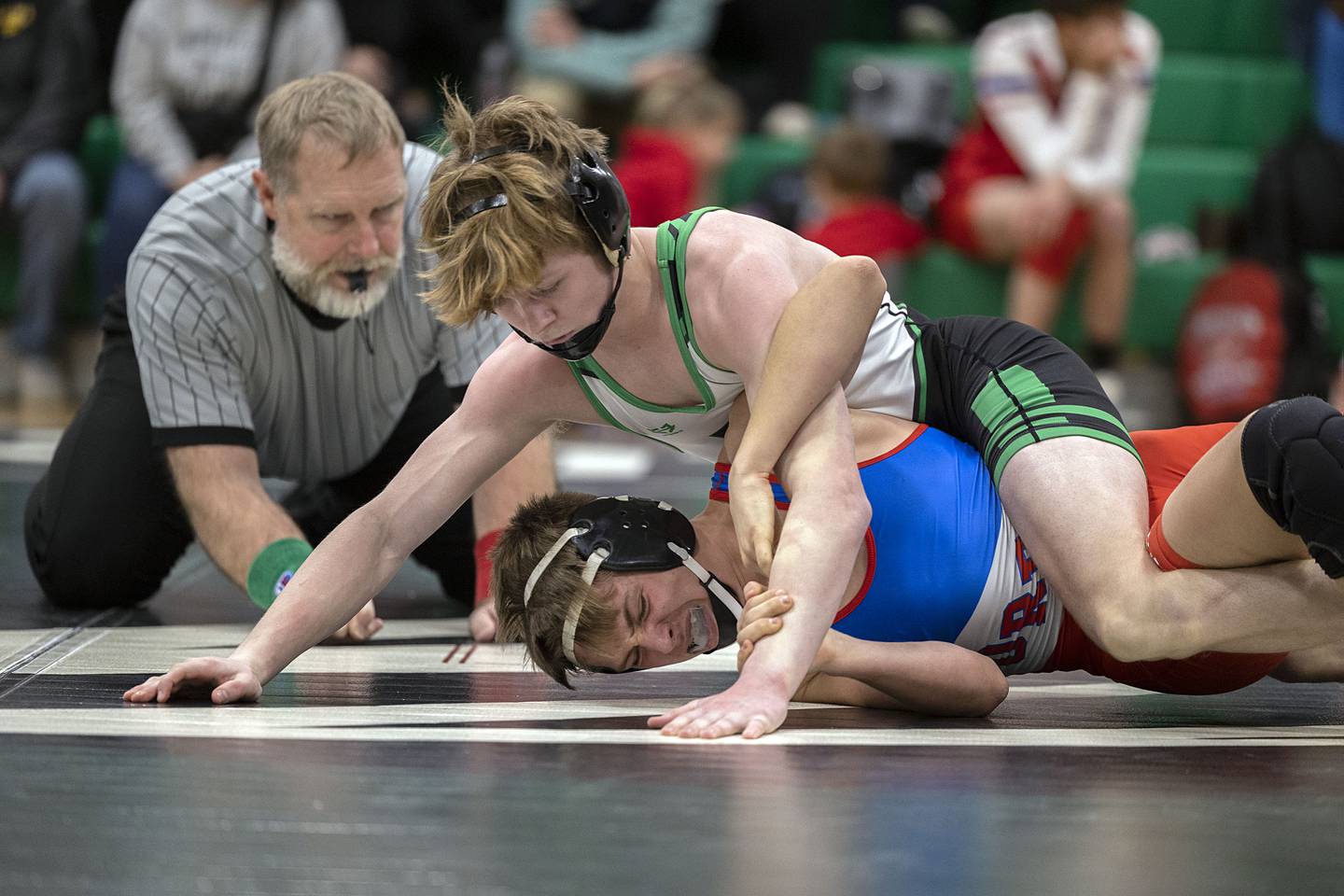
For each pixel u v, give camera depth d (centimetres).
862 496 650
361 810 502
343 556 730
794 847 466
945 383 763
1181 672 736
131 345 1020
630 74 2242
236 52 2072
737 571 715
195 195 908
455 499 746
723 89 2266
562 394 729
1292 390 1992
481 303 623
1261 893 431
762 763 573
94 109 2214
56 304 2184
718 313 673
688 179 2112
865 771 564
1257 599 648
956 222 2173
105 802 511
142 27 2064
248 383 937
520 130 623
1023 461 704
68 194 2153
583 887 429
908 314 795
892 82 2267
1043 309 2147
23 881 432
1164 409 2222
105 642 885
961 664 688
